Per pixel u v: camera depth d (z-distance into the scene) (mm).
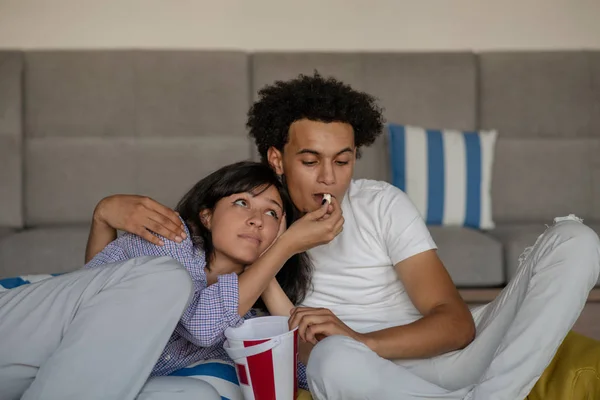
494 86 3172
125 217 1521
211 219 1520
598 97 3168
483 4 3361
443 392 1232
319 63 3090
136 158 3033
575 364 1352
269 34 3330
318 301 1621
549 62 3174
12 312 1291
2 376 1264
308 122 1463
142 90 3051
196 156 3045
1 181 2979
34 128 3031
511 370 1229
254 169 1520
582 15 3387
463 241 2676
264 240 1486
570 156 3158
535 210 3148
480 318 1558
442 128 3127
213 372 1437
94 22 3268
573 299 1251
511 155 3150
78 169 3018
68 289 1281
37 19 3250
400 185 2941
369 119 1568
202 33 3311
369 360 1212
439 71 3135
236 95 3072
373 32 3352
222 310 1370
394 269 1591
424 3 3348
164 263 1276
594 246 1272
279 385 1253
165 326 1241
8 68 3010
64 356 1196
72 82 3035
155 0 3281
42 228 2875
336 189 1483
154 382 1256
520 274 1398
